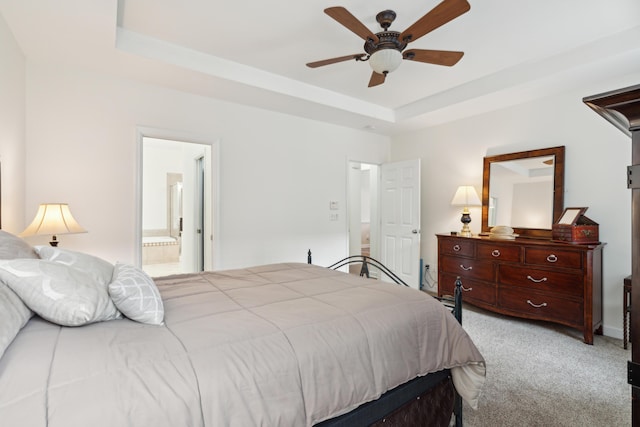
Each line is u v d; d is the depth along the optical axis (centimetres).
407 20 245
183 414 90
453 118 435
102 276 137
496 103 375
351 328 139
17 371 84
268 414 104
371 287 194
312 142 447
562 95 342
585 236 304
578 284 290
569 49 285
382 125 471
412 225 475
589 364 247
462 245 382
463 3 175
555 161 344
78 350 97
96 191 298
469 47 281
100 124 300
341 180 480
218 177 367
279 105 385
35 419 75
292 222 429
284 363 114
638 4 222
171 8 229
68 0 192
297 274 231
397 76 342
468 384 169
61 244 287
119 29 254
